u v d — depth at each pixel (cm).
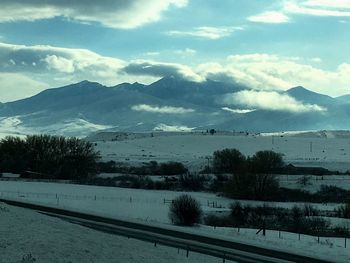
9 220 3048
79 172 13950
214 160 14838
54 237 2697
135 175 13750
